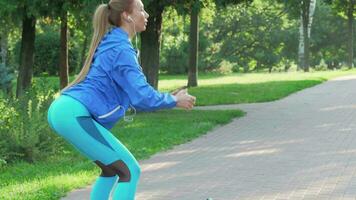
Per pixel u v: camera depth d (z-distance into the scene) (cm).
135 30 552
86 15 1697
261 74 4656
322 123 1578
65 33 2545
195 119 1664
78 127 516
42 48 4669
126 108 536
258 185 883
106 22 545
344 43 7525
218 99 2289
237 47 6725
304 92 2625
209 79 3816
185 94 522
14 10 1734
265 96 2361
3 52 2992
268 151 1173
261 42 6812
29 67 2208
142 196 826
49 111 528
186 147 1240
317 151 1160
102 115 525
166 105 517
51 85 1380
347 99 2233
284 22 6925
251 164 1045
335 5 5319
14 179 936
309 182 898
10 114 1138
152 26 1920
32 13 1703
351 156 1101
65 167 1033
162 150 1204
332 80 3481
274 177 935
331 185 877
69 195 838
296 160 1073
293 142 1277
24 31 2194
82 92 523
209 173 974
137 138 1346
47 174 966
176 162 1074
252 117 1744
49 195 817
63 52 2552
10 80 1669
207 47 5303
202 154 1154
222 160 1087
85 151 525
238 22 6644
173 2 1725
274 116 1756
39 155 1105
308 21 5106
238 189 859
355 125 1525
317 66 6225
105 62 527
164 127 1517
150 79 1939
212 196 821
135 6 547
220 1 1839
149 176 957
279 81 3278
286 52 7100
